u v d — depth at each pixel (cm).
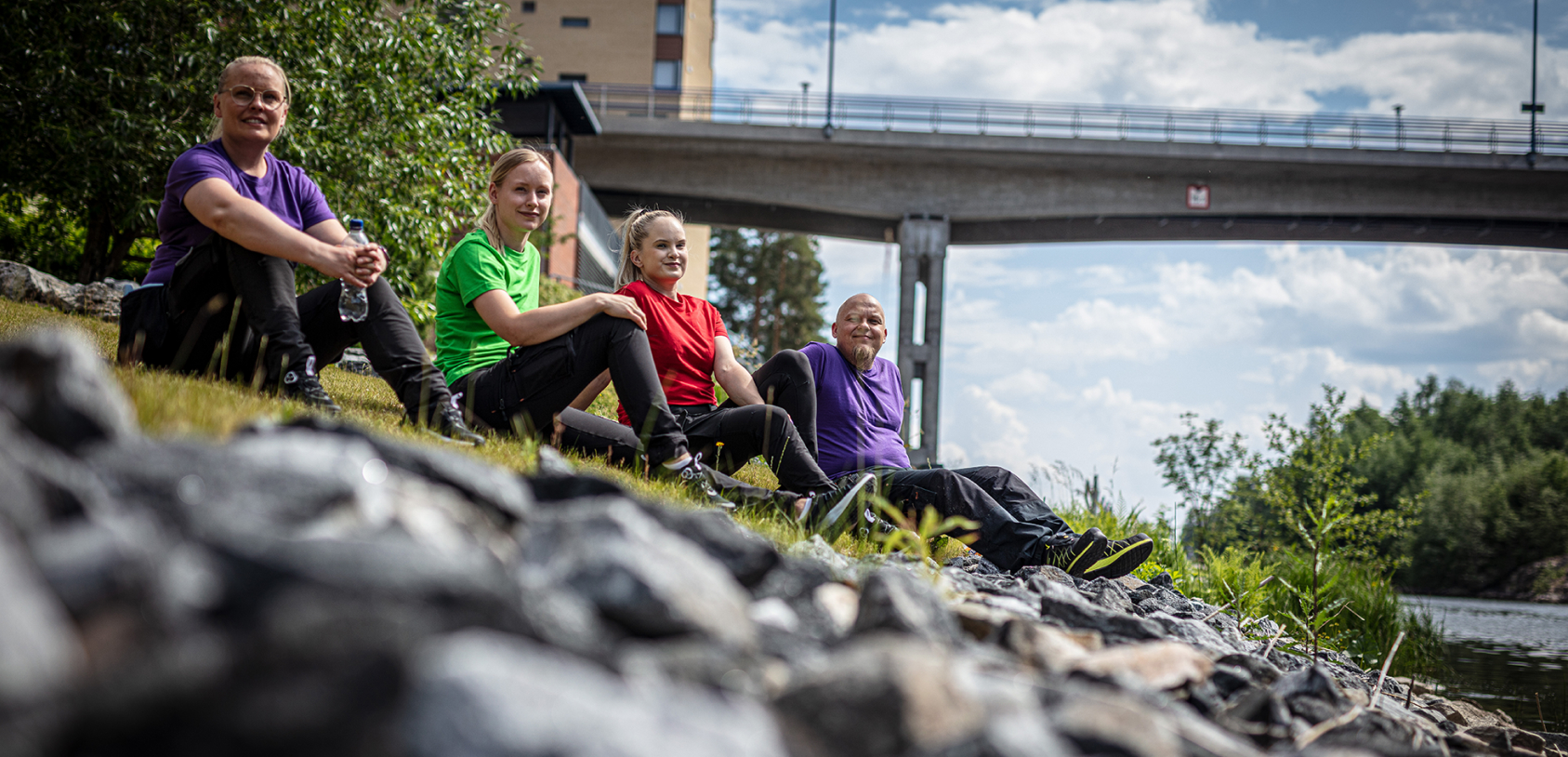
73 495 108
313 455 136
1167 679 186
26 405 125
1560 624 1830
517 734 85
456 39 1035
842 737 112
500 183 412
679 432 350
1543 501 5303
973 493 383
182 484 123
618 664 110
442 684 87
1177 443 1833
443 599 102
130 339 333
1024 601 246
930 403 2925
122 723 84
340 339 355
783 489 378
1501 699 620
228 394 256
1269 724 181
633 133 2862
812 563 195
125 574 93
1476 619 1819
